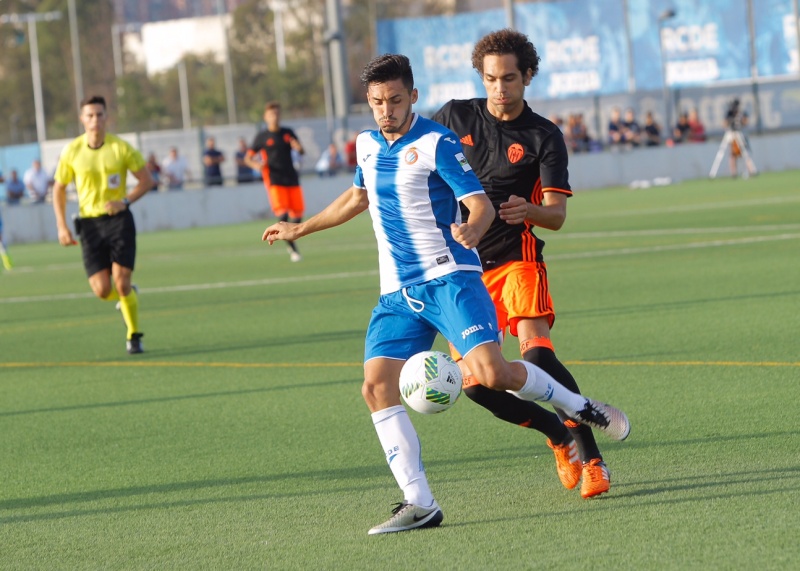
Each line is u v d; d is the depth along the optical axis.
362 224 65.69
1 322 31.30
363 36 179.12
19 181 78.38
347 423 16.23
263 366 21.48
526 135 12.84
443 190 11.31
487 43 12.68
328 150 80.94
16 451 15.83
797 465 12.49
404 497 11.51
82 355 24.38
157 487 13.42
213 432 16.22
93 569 10.52
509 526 10.99
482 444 14.45
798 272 29.66
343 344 23.45
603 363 19.48
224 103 180.00
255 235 60.75
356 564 10.17
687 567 9.49
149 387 20.12
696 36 101.81
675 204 58.41
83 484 13.78
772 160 85.94
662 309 25.05
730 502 11.25
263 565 10.31
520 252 12.73
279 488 13.02
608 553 9.98
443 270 11.29
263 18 193.00
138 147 80.94
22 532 11.86
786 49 101.00
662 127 87.62
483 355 11.03
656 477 12.41
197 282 38.31
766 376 17.47
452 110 13.33
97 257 24.03
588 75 101.50
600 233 45.56
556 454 12.12
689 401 16.16
